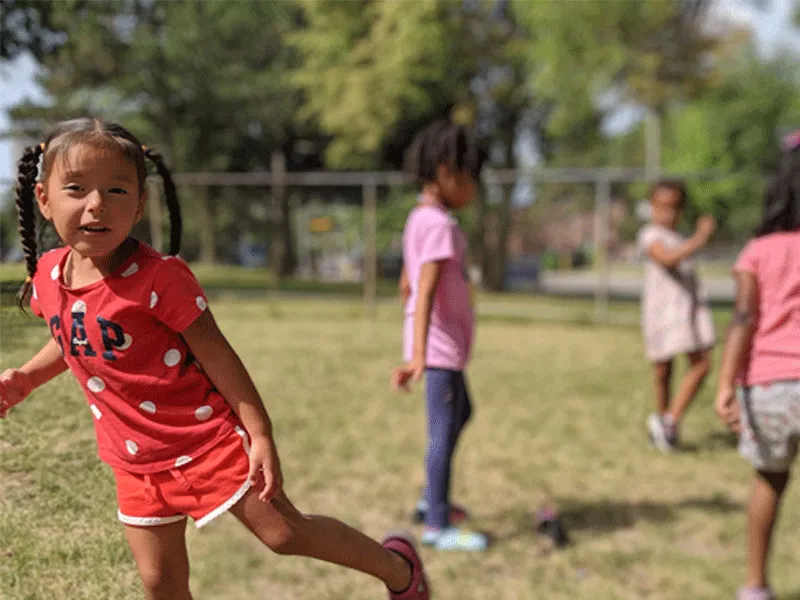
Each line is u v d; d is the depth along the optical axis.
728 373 2.56
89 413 1.47
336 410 5.13
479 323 11.39
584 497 3.68
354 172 22.97
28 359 1.43
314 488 3.70
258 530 1.44
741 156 32.78
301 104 22.69
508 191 19.45
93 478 1.39
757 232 2.60
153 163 1.42
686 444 4.57
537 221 27.64
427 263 2.97
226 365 1.38
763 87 32.84
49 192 1.22
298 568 2.92
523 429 4.82
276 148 23.30
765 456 2.52
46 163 1.21
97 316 1.32
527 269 26.17
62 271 1.36
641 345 8.86
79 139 1.19
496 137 20.20
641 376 6.69
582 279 30.41
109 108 6.12
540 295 17.91
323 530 1.55
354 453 4.22
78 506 1.34
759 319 2.53
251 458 1.39
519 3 17.31
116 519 1.39
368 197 11.19
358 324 10.28
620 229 34.28
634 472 4.05
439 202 3.13
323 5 19.27
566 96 17.45
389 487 3.73
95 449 1.43
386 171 21.78
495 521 3.39
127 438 1.38
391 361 7.09
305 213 23.48
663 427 4.41
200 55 17.75
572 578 2.88
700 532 3.32
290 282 14.39
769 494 2.60
